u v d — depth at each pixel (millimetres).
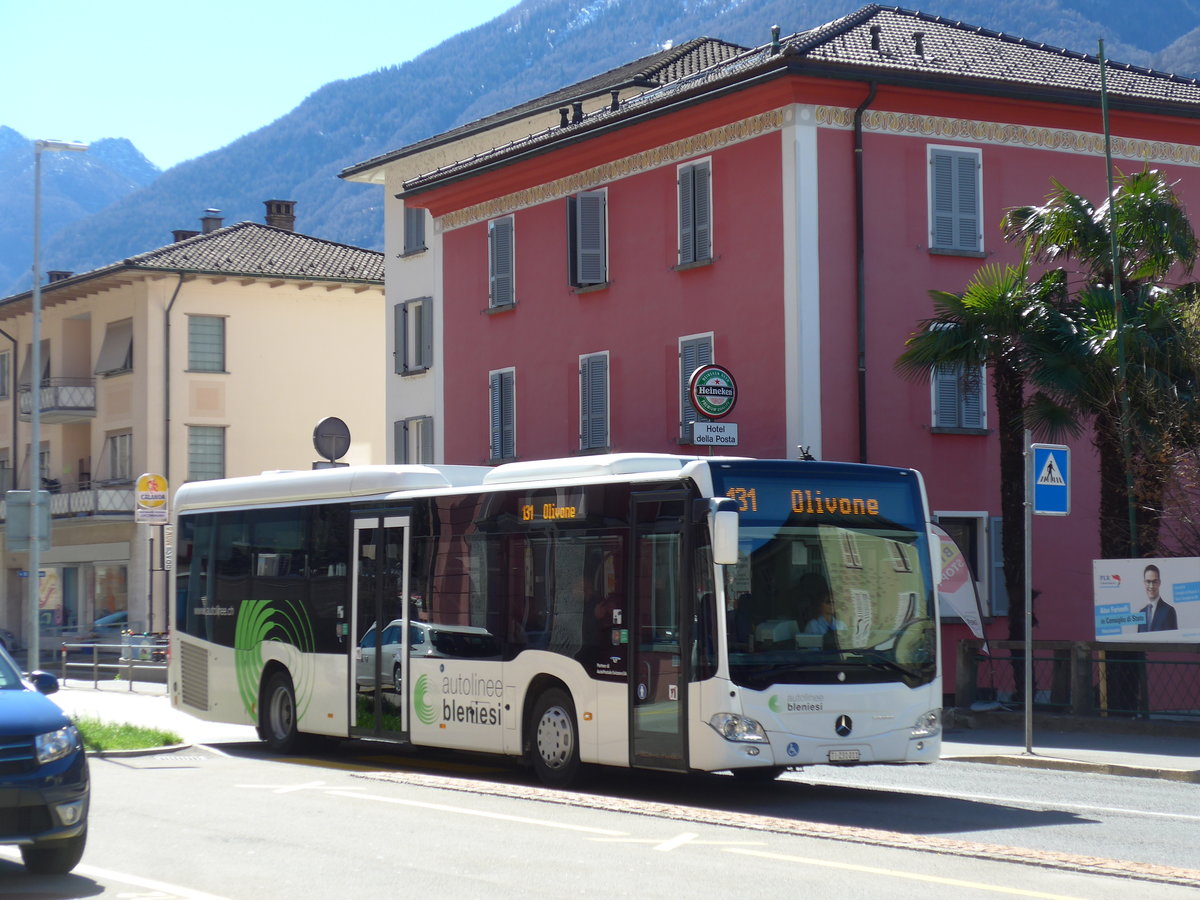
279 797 15078
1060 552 30266
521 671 16422
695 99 30141
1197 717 20438
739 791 15844
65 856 10797
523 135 42375
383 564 18641
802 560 14789
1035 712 22094
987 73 30172
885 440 29062
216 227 64438
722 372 27375
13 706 10852
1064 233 24328
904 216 29484
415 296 42719
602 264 33250
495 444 36312
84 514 55188
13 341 62312
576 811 13852
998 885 9984
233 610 21234
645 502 15219
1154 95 31938
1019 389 24672
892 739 14812
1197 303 23484
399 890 10094
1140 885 9984
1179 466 22812
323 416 57281
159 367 54812
